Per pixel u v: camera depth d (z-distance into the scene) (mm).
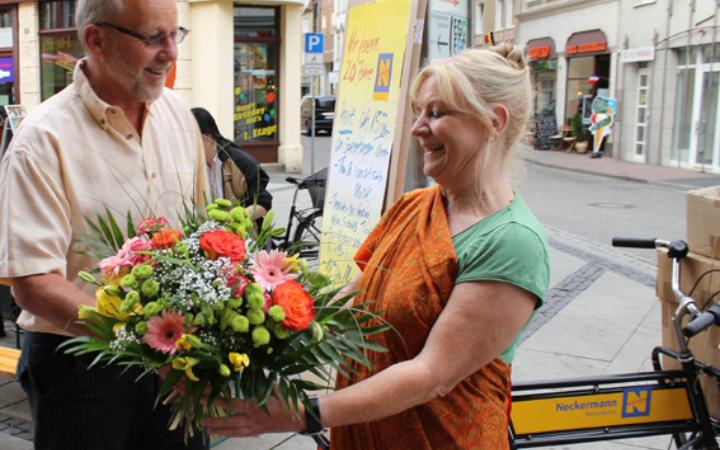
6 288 4383
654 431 2652
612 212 11445
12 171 1864
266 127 14969
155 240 1475
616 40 20562
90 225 1742
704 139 17453
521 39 26281
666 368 2873
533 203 12383
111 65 1920
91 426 2068
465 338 1495
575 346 4945
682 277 2754
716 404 2680
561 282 6707
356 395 1478
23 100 16828
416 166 3619
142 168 2088
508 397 1712
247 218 1582
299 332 1454
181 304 1361
